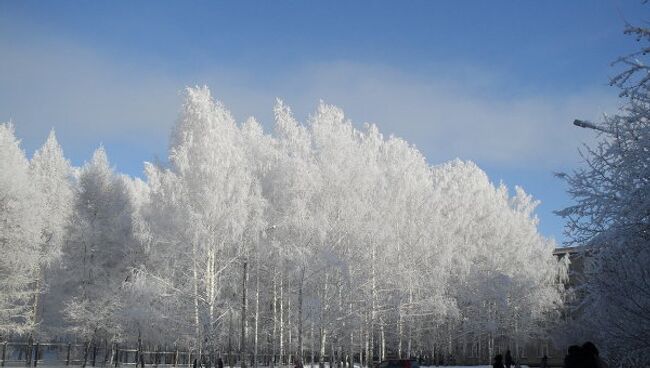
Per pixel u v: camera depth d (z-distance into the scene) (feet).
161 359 153.17
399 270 135.54
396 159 172.04
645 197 37.24
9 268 117.29
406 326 153.07
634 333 39.65
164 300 111.45
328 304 116.88
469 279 174.29
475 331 173.99
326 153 137.90
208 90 131.03
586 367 25.88
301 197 125.59
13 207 118.62
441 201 175.63
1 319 117.29
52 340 148.77
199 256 113.50
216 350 117.29
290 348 129.70
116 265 141.38
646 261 39.17
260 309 134.31
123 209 150.30
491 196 214.28
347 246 126.52
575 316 144.56
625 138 40.06
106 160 152.66
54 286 144.66
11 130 150.61
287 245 114.62
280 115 146.41
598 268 41.52
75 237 135.85
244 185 119.03
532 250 192.03
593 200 40.96
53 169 164.55
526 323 171.83
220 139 121.49
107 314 128.06
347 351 138.92
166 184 117.29
